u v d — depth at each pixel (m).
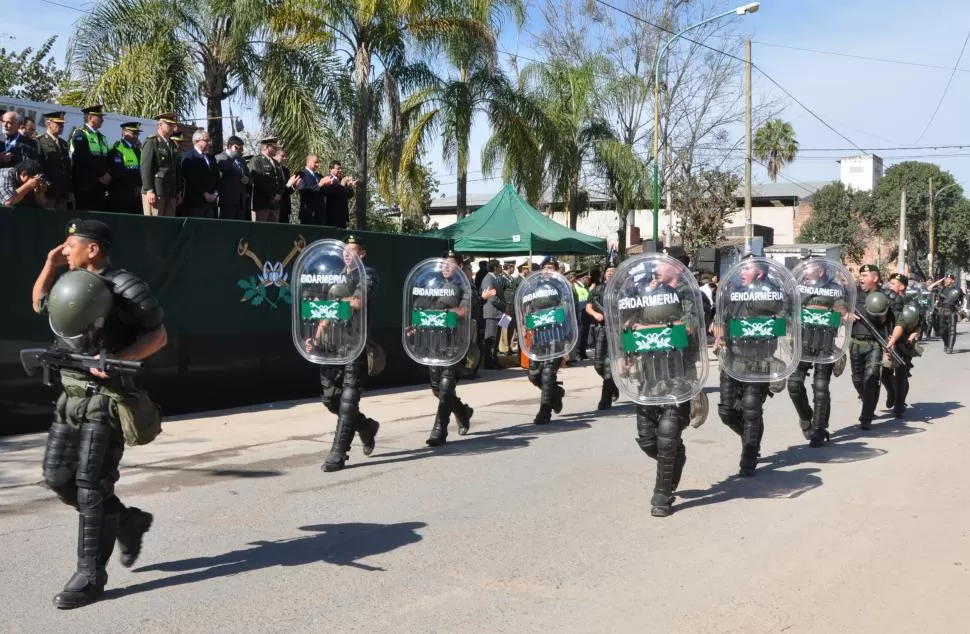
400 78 19.89
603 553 5.47
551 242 18.08
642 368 6.16
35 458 7.86
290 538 5.71
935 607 4.61
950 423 10.73
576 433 9.78
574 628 4.30
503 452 8.64
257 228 11.09
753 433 7.57
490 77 21.97
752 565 5.27
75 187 10.59
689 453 8.72
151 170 10.48
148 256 9.78
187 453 8.40
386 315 13.50
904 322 10.13
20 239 8.62
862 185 67.00
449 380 8.84
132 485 7.12
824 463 8.28
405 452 8.60
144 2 16.22
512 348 18.08
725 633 4.26
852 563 5.31
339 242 7.68
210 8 16.31
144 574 5.00
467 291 8.90
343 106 17.48
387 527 5.99
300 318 7.68
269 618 4.38
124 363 4.35
